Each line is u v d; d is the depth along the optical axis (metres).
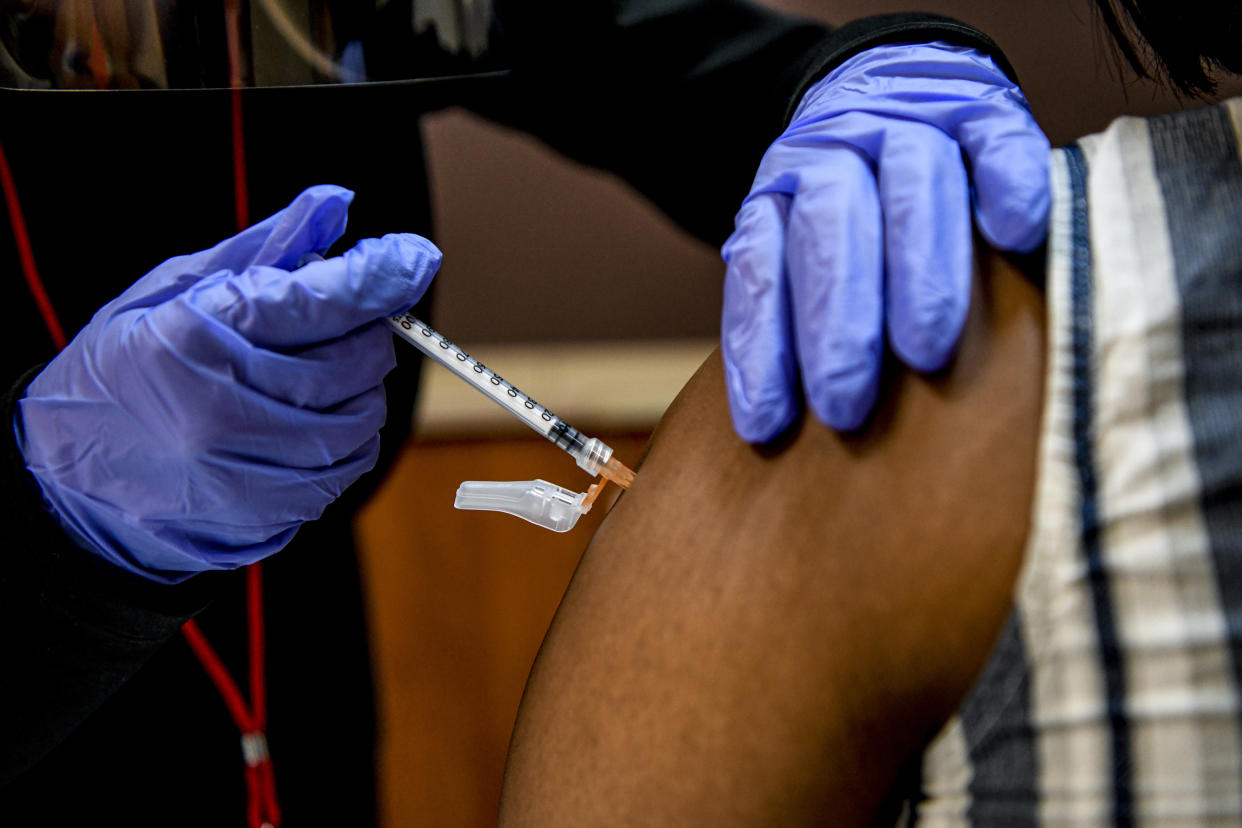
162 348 0.52
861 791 0.46
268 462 0.54
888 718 0.45
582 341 1.35
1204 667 0.43
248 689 0.67
